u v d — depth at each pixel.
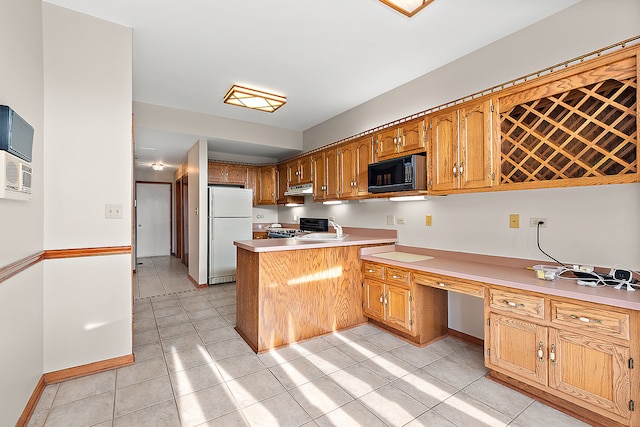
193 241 4.97
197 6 2.05
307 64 2.86
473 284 2.14
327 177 4.08
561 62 2.09
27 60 1.75
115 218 2.27
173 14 2.14
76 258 2.13
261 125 4.77
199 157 4.50
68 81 2.11
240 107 3.99
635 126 1.69
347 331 3.00
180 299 4.05
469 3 2.00
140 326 3.10
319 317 2.88
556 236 2.15
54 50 2.06
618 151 1.76
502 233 2.47
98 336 2.21
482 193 2.61
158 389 2.00
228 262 4.97
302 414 1.76
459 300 2.82
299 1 1.99
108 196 2.25
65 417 1.72
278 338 2.63
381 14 2.13
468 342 2.72
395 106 3.40
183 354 2.50
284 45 2.53
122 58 2.28
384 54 2.67
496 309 2.01
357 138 3.52
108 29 2.23
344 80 3.20
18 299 1.58
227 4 2.02
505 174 2.27
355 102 3.84
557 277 1.96
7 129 1.30
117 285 2.28
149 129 3.88
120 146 2.29
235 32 2.35
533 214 2.28
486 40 2.46
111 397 1.91
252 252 2.66
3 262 1.40
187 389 2.00
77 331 2.14
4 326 1.40
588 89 1.79
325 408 1.81
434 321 2.75
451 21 2.21
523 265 2.33
